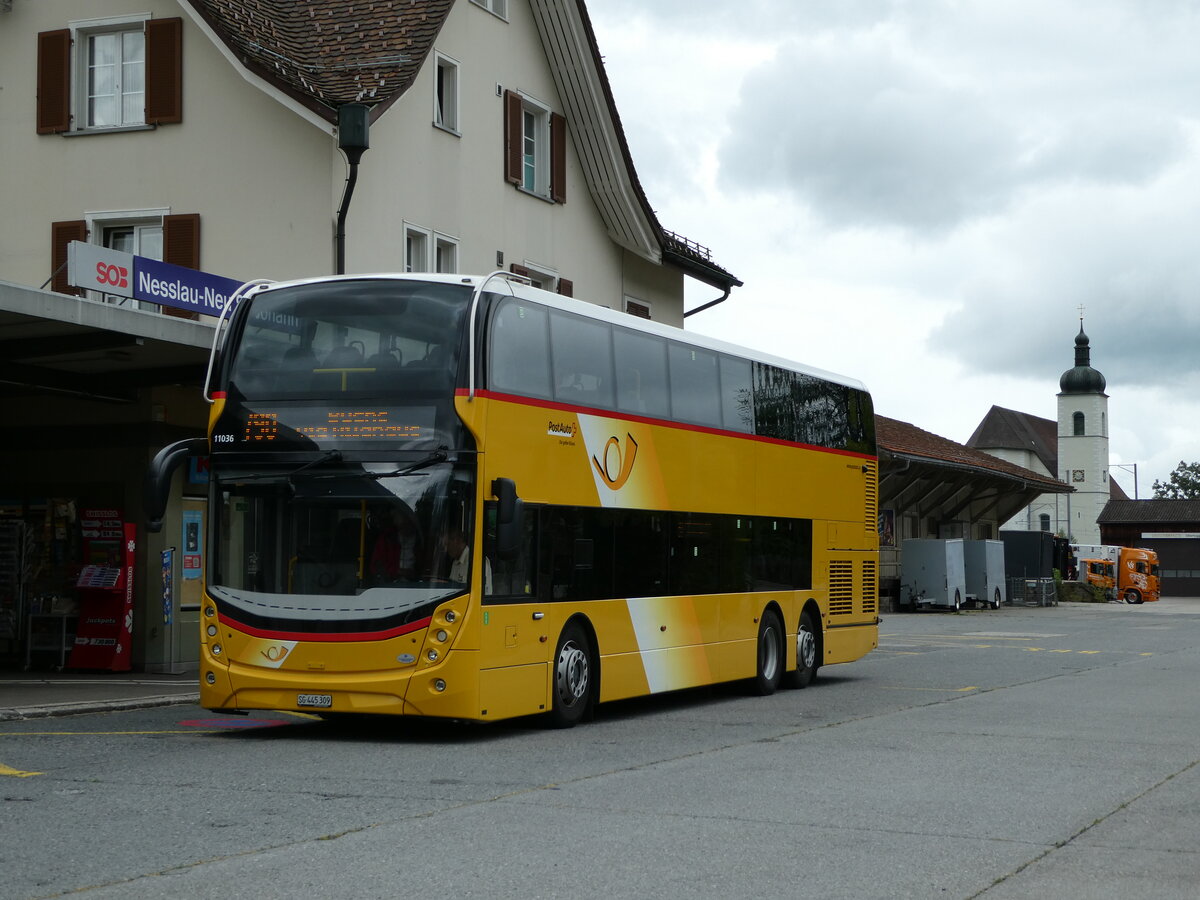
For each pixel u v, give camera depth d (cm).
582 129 3042
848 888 699
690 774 1094
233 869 721
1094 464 13750
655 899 670
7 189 2503
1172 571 10306
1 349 1650
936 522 6184
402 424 1284
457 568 1264
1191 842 833
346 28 2497
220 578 1312
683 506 1653
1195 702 1767
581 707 1448
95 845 782
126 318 1559
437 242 2605
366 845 789
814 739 1345
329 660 1264
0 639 2042
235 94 2370
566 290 3028
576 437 1441
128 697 1639
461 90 2669
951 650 3025
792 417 1953
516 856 764
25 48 2505
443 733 1381
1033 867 756
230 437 1322
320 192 2314
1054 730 1434
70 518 2020
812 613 2014
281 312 1337
